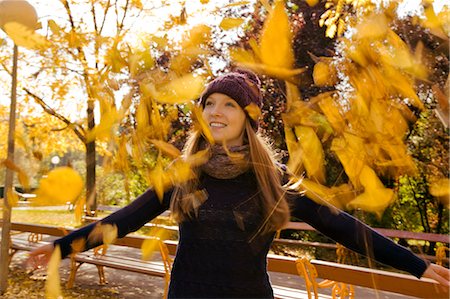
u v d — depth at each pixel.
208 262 1.22
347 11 0.80
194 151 1.14
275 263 2.64
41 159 0.64
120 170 0.69
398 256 1.07
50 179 0.62
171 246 3.05
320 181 0.67
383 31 0.64
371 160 0.65
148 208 1.26
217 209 1.22
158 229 0.82
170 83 0.65
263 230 1.22
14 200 0.62
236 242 1.21
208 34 0.67
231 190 1.24
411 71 0.62
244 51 0.61
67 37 0.70
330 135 0.65
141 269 3.64
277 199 1.18
